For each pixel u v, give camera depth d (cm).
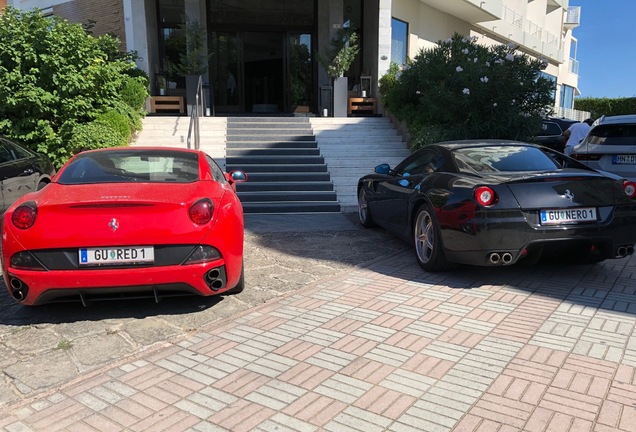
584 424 256
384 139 1223
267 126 1245
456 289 473
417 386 297
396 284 493
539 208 452
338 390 294
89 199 384
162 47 1634
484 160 541
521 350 342
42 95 932
